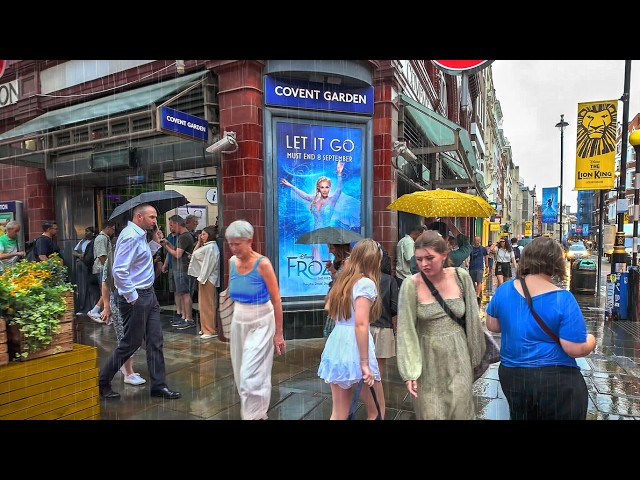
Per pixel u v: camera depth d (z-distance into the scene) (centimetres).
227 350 529
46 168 799
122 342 368
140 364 479
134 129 680
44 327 289
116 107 639
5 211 849
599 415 343
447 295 231
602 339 591
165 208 519
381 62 641
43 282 323
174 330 631
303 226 612
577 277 1001
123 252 352
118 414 338
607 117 891
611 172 896
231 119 585
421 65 941
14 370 275
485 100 2864
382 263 346
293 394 388
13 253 654
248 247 296
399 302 237
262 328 301
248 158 577
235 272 304
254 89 578
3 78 846
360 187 643
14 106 832
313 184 616
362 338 246
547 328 207
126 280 351
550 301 209
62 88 769
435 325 230
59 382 299
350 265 264
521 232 6669
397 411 346
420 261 229
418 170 916
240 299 302
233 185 587
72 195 822
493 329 237
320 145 617
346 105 627
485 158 2917
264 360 300
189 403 361
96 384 324
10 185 873
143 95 632
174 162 650
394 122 668
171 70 635
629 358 502
